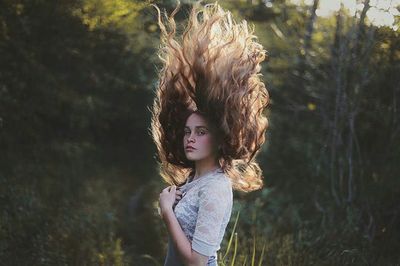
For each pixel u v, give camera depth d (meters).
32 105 7.21
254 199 7.66
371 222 5.80
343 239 5.59
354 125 6.67
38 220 6.54
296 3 7.80
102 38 6.85
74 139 8.65
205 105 2.69
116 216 8.51
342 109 6.68
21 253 5.79
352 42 6.55
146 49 7.26
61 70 7.18
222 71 2.70
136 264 6.61
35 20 6.42
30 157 7.61
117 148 9.78
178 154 2.90
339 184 6.66
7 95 6.82
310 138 7.76
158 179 9.16
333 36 7.23
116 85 7.96
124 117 9.09
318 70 7.50
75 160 8.72
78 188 8.43
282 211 7.17
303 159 7.66
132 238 7.79
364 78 6.26
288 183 7.57
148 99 8.69
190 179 2.89
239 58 2.75
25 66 6.78
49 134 8.00
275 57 8.03
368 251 5.40
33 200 6.89
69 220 6.78
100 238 6.46
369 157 6.44
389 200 5.88
